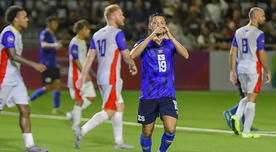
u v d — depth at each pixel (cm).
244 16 5872
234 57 2792
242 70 2756
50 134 2862
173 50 2038
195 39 5709
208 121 3409
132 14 5909
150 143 2098
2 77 2231
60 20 6066
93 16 6038
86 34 2977
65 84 5497
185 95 5094
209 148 2462
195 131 2977
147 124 2042
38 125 3216
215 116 3672
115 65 2281
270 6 5953
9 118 3553
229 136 2805
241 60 2777
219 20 5931
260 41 2705
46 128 3088
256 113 3891
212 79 5466
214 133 2905
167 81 2012
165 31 1998
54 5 6203
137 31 5766
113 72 2280
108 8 2289
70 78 2969
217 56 5450
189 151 2391
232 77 2800
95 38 2302
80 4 6253
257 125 3253
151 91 2002
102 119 2309
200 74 5453
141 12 5909
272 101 4691
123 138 2733
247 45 2734
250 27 2741
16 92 2253
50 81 3847
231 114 2861
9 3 6331
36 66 2191
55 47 3775
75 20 6025
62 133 2902
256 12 2723
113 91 2289
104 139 2695
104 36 2277
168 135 2017
